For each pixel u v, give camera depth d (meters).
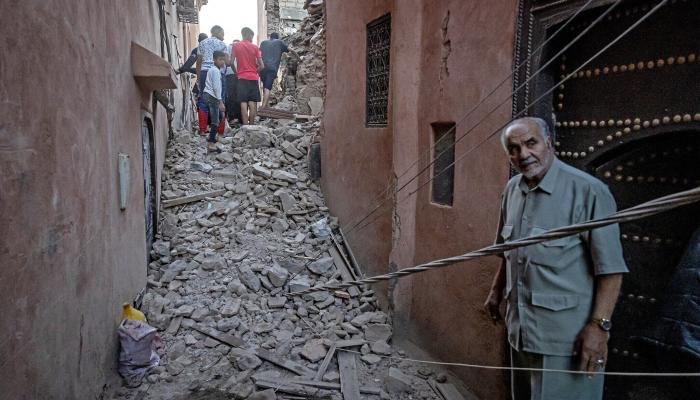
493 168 3.12
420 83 4.07
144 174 4.82
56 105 2.33
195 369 3.62
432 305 3.94
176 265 4.96
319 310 4.56
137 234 4.29
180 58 11.91
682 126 2.14
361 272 5.18
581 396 2.06
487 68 3.16
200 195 6.30
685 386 2.15
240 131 8.19
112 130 3.42
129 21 4.14
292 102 10.65
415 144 4.17
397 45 4.22
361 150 5.25
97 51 3.06
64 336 2.39
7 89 1.84
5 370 1.80
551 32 2.69
